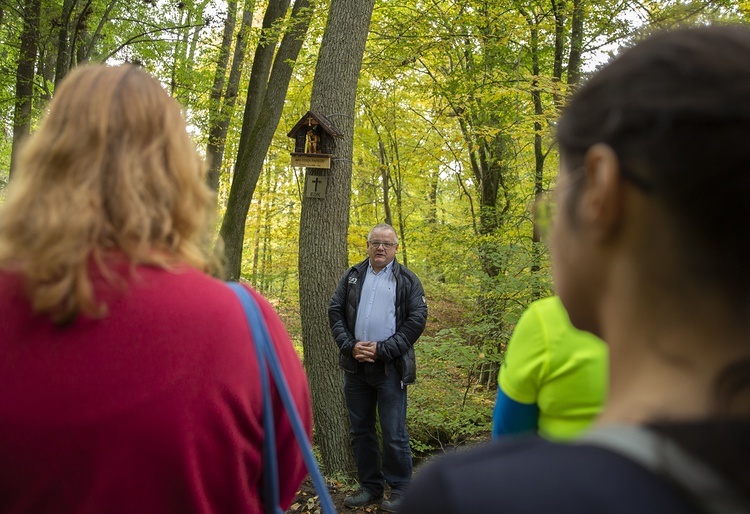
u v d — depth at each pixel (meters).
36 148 0.95
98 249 0.87
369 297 4.03
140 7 10.05
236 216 7.45
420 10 8.26
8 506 0.87
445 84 8.90
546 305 1.41
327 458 4.68
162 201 0.95
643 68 0.43
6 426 0.83
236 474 0.94
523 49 8.48
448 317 8.03
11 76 11.01
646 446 0.38
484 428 5.35
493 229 8.48
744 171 0.39
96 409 0.84
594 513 0.36
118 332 0.86
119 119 0.95
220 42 11.68
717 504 0.36
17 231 0.89
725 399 0.39
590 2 7.58
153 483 0.87
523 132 7.05
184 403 0.87
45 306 0.83
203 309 0.91
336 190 4.80
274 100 7.44
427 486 0.42
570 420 1.36
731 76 0.39
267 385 0.99
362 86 10.10
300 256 4.84
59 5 9.60
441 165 10.31
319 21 8.64
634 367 0.44
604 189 0.44
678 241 0.41
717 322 0.41
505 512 0.38
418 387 5.64
